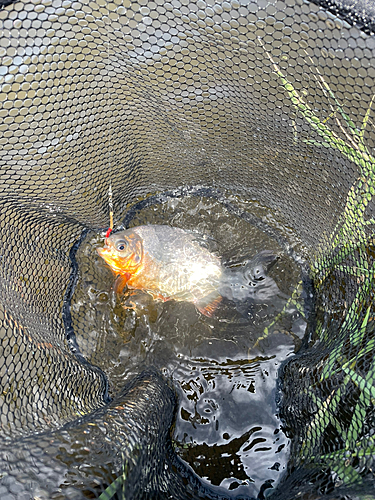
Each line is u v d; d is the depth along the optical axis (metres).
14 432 0.38
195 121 0.57
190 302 0.57
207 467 0.46
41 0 0.49
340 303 0.52
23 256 0.53
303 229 0.60
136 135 0.59
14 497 0.29
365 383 0.38
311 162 0.55
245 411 0.50
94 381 0.51
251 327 0.56
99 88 0.55
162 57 0.53
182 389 0.52
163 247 0.55
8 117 0.51
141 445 0.36
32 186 0.55
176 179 0.64
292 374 0.50
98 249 0.54
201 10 0.50
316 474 0.36
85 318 0.56
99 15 0.51
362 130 0.50
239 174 0.62
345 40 0.47
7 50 0.49
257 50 0.51
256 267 0.58
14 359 0.45
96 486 0.31
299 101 0.52
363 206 0.50
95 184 0.59
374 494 0.29
